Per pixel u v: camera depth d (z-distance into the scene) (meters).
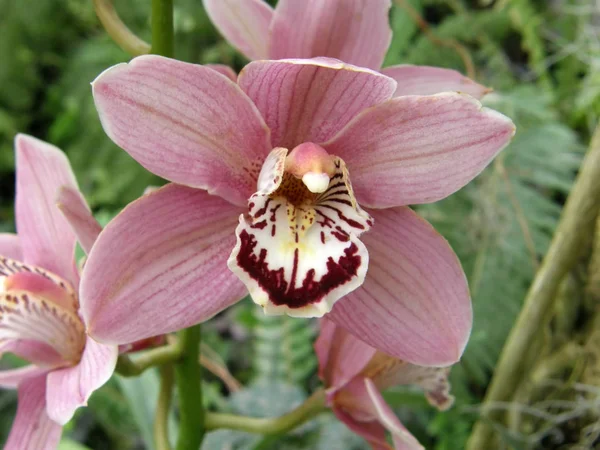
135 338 0.14
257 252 0.14
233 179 0.15
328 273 0.14
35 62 0.50
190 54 0.42
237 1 0.17
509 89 0.34
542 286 0.20
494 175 0.29
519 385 0.21
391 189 0.15
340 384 0.17
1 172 0.49
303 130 0.15
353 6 0.14
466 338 0.15
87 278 0.13
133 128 0.13
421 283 0.15
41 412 0.17
